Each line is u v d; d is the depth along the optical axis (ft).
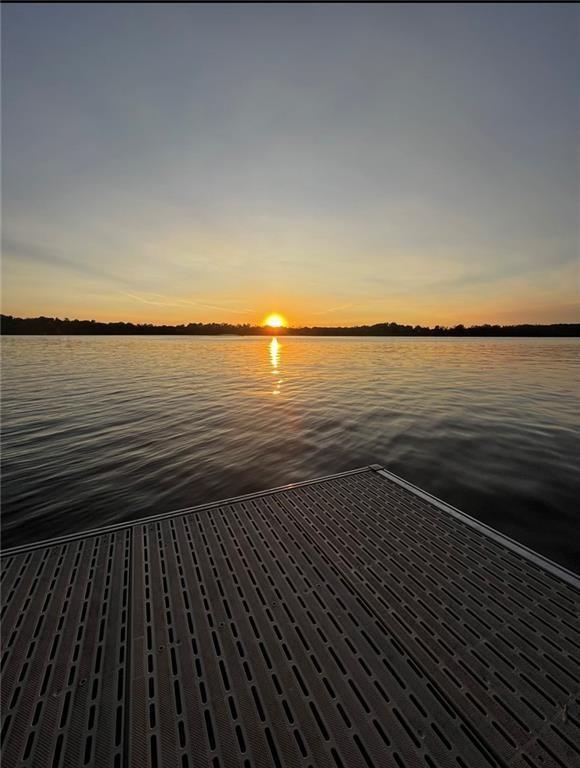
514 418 26.73
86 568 8.54
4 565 8.64
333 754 4.65
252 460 18.70
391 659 6.01
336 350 127.44
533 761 4.51
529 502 13.65
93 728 5.00
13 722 5.08
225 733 4.93
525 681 5.58
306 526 10.37
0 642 6.41
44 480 16.28
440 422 25.77
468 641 6.34
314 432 23.76
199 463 18.33
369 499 12.17
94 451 20.30
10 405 33.06
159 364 74.84
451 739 4.78
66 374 56.95
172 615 7.04
